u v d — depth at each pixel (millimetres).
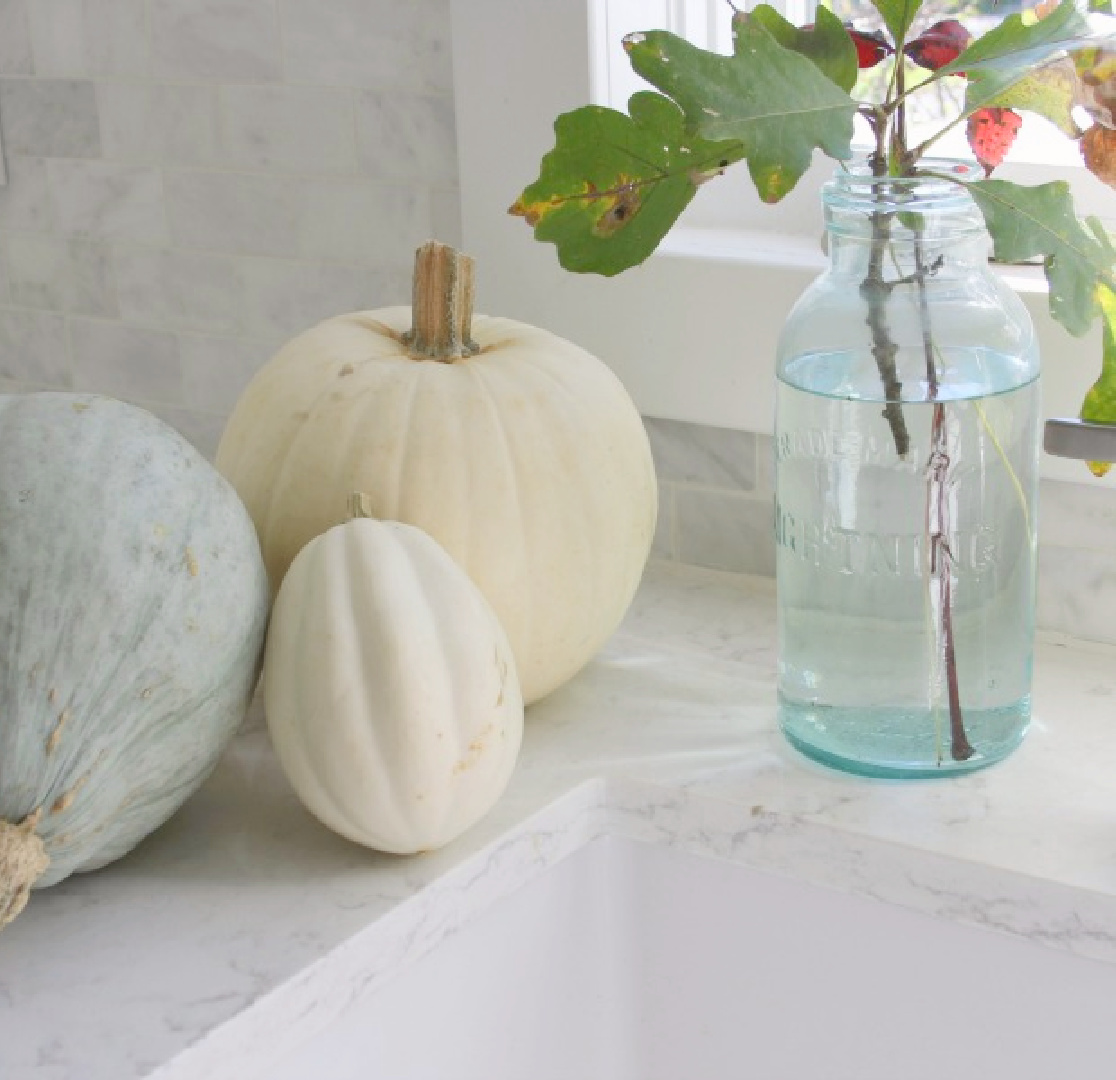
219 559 691
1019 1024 766
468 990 783
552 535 783
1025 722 823
